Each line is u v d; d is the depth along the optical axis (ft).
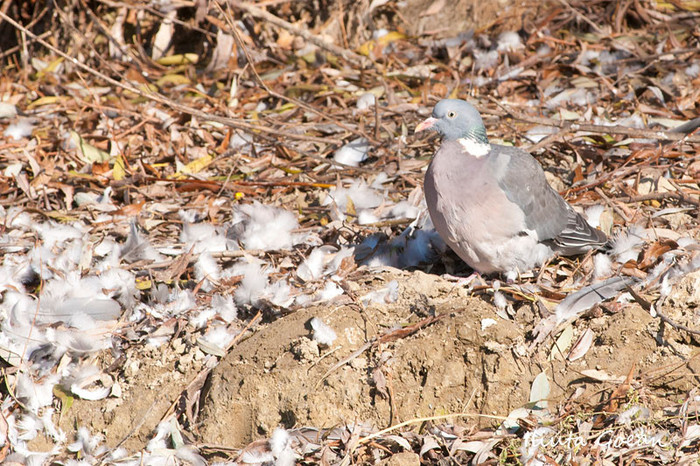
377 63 45.29
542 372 22.56
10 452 23.40
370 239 28.66
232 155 36.42
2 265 28.22
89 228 30.58
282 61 46.52
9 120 40.27
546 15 46.80
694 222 28.73
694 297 23.16
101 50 48.49
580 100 39.01
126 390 24.26
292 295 25.54
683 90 38.40
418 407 22.86
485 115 37.45
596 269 25.73
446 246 28.35
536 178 25.41
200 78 45.93
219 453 22.80
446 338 23.08
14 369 24.77
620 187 30.91
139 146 37.65
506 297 24.84
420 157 34.63
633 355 22.84
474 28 47.50
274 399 23.11
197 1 45.78
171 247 28.96
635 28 46.44
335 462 21.80
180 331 25.20
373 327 23.82
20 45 49.88
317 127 37.29
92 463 22.77
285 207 32.48
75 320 25.26
